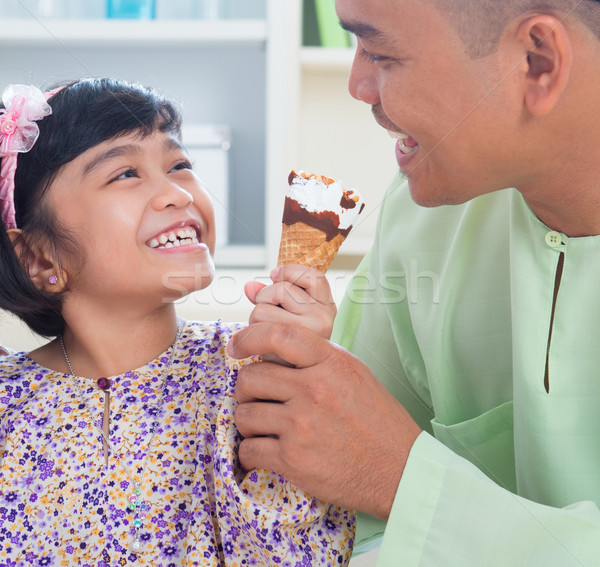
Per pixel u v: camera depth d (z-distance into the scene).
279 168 1.79
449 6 0.76
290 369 0.82
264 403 0.83
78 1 1.86
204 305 1.41
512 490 1.02
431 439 0.81
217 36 1.81
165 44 1.88
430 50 0.78
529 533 0.74
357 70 0.88
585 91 0.77
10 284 0.98
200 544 0.86
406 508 0.78
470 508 0.77
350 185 1.84
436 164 0.85
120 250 0.93
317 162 1.86
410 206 1.13
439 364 1.04
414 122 0.82
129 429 0.93
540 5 0.75
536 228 0.89
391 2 0.78
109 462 0.91
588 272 0.86
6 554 0.89
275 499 0.84
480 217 1.03
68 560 0.88
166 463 0.92
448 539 0.76
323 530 0.87
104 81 1.02
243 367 0.86
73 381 0.98
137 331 0.98
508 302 0.99
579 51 0.75
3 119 0.96
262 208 1.87
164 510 0.90
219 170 1.80
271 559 0.81
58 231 0.96
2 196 0.98
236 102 1.93
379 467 0.79
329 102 1.84
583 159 0.80
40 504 0.90
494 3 0.74
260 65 1.93
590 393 0.86
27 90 0.97
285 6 1.76
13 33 1.81
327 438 0.79
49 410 0.95
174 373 0.98
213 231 1.02
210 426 0.92
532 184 0.84
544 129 0.79
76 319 0.98
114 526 0.89
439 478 0.78
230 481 0.82
